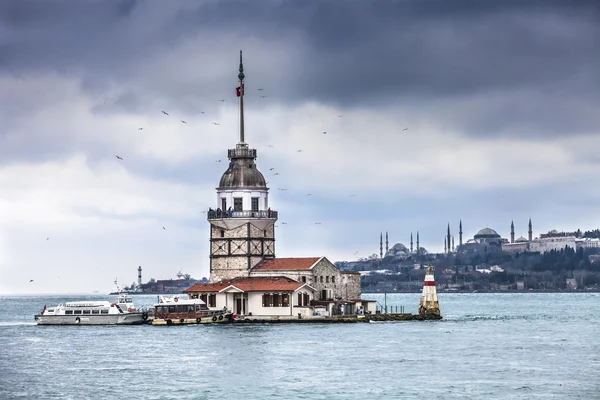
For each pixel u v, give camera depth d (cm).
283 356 19000
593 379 16288
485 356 19262
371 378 16325
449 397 14712
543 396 14762
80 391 15262
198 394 14938
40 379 16412
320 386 15575
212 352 19662
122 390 15300
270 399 14550
